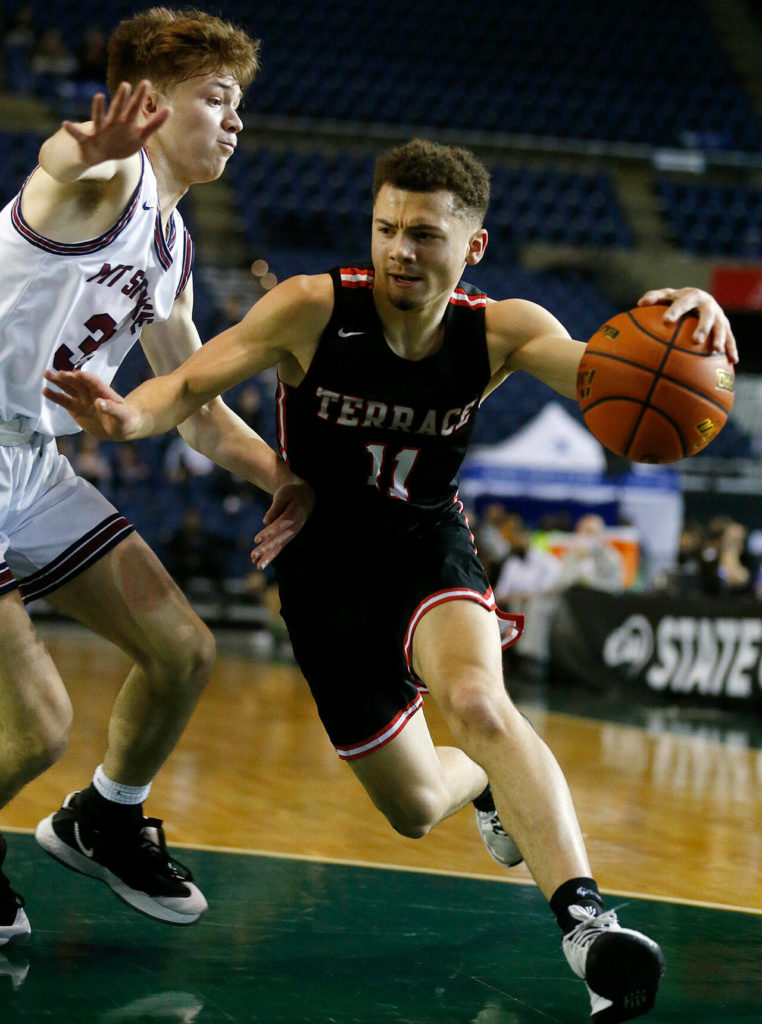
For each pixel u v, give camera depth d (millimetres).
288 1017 2787
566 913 2584
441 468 3322
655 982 2480
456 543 3318
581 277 18516
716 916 3836
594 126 21578
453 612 3096
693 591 11742
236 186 18984
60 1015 2732
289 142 19953
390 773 3361
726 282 17109
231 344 3078
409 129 20609
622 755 7395
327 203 19156
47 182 2867
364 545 3352
